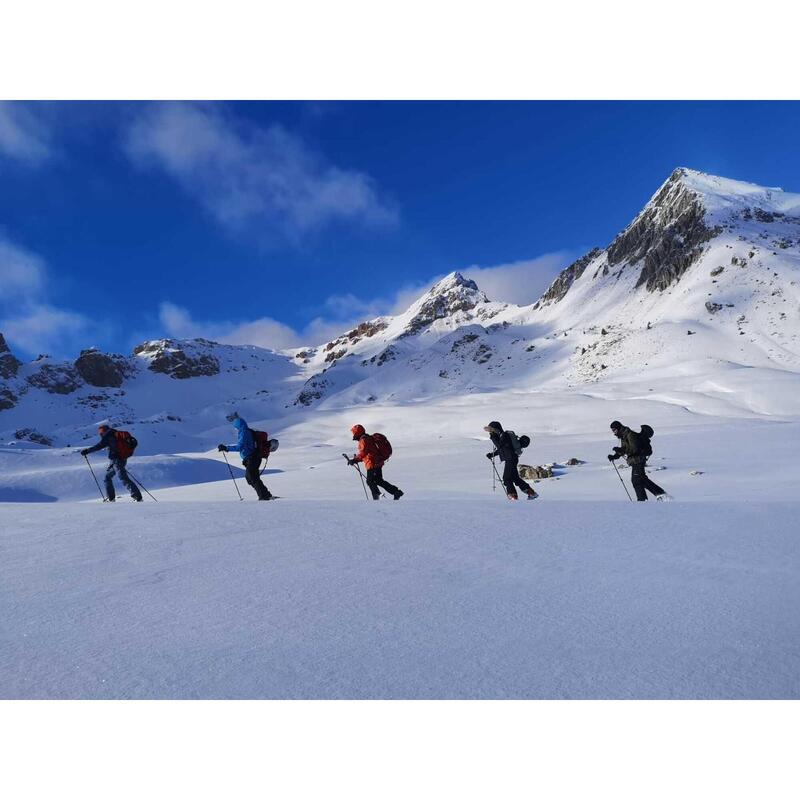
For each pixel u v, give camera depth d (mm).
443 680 3436
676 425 65812
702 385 108250
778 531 7203
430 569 5773
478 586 5207
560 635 4039
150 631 4184
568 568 5766
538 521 8031
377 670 3566
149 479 48719
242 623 4324
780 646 3787
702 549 6402
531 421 102250
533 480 25094
